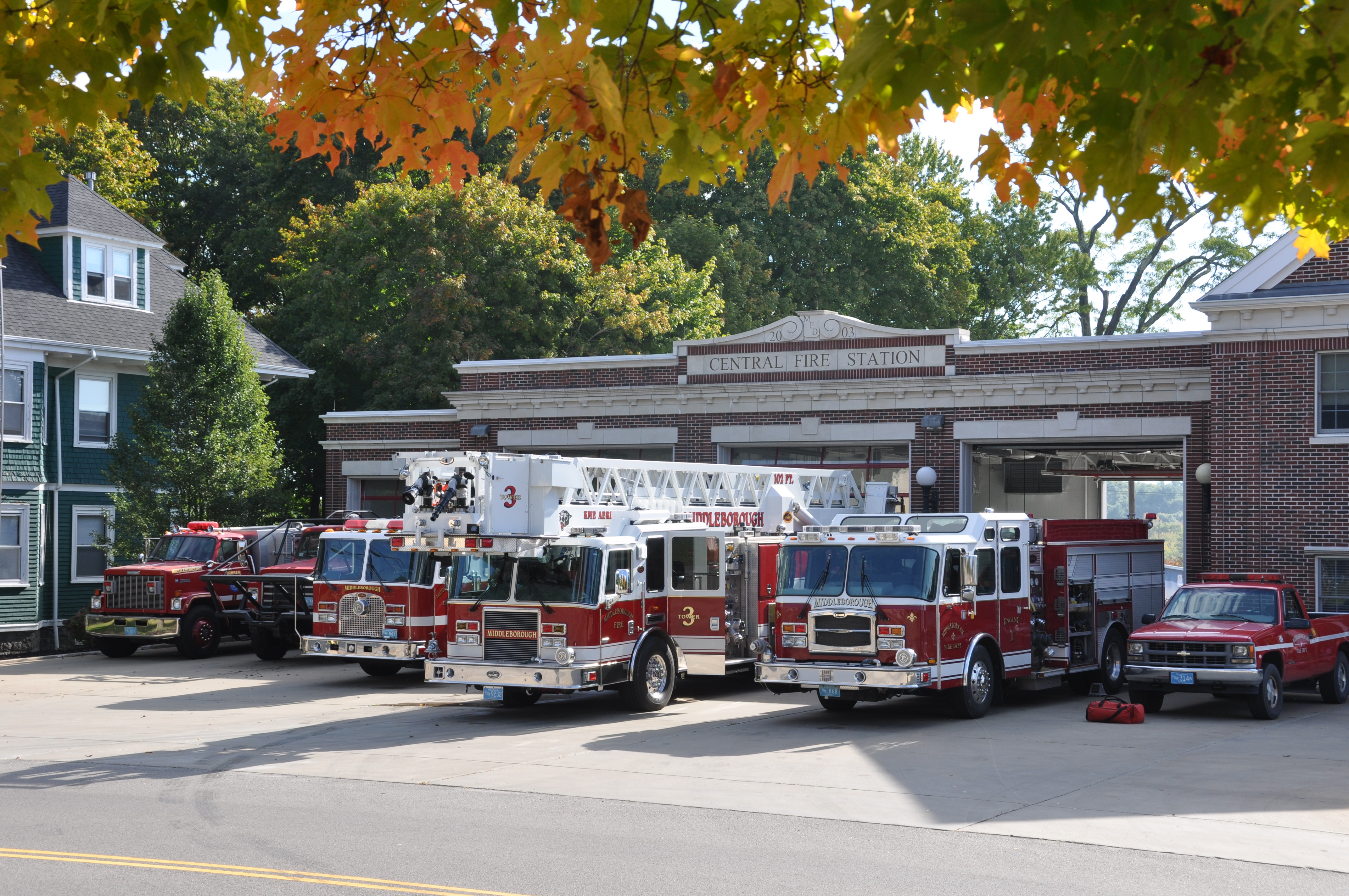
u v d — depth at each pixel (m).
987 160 5.90
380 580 22.53
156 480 29.47
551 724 18.08
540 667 18.17
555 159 4.94
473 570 19.06
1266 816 11.23
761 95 5.42
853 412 29.06
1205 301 24.56
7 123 5.08
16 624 29.84
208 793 12.53
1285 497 23.89
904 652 17.30
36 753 15.38
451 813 11.41
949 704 18.27
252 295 52.22
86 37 5.11
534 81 4.55
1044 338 27.25
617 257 45.91
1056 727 17.39
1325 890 8.72
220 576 27.00
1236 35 4.18
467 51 5.63
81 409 31.98
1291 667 19.12
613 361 31.72
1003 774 13.54
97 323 32.53
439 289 39.53
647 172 52.28
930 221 55.78
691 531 20.14
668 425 31.00
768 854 9.70
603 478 20.03
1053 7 4.00
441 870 9.13
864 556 18.08
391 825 10.86
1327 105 4.48
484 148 48.78
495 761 14.55
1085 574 21.16
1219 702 20.92
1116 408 26.52
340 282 41.91
